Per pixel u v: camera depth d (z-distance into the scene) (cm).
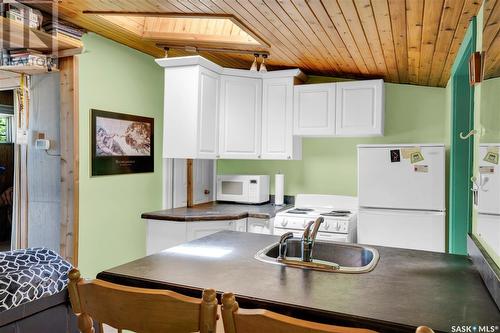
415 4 172
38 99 300
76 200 285
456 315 111
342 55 295
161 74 383
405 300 124
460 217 273
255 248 197
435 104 362
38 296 184
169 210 371
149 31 304
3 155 521
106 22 269
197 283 140
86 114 295
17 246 308
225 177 413
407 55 265
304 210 375
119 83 327
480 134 164
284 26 238
